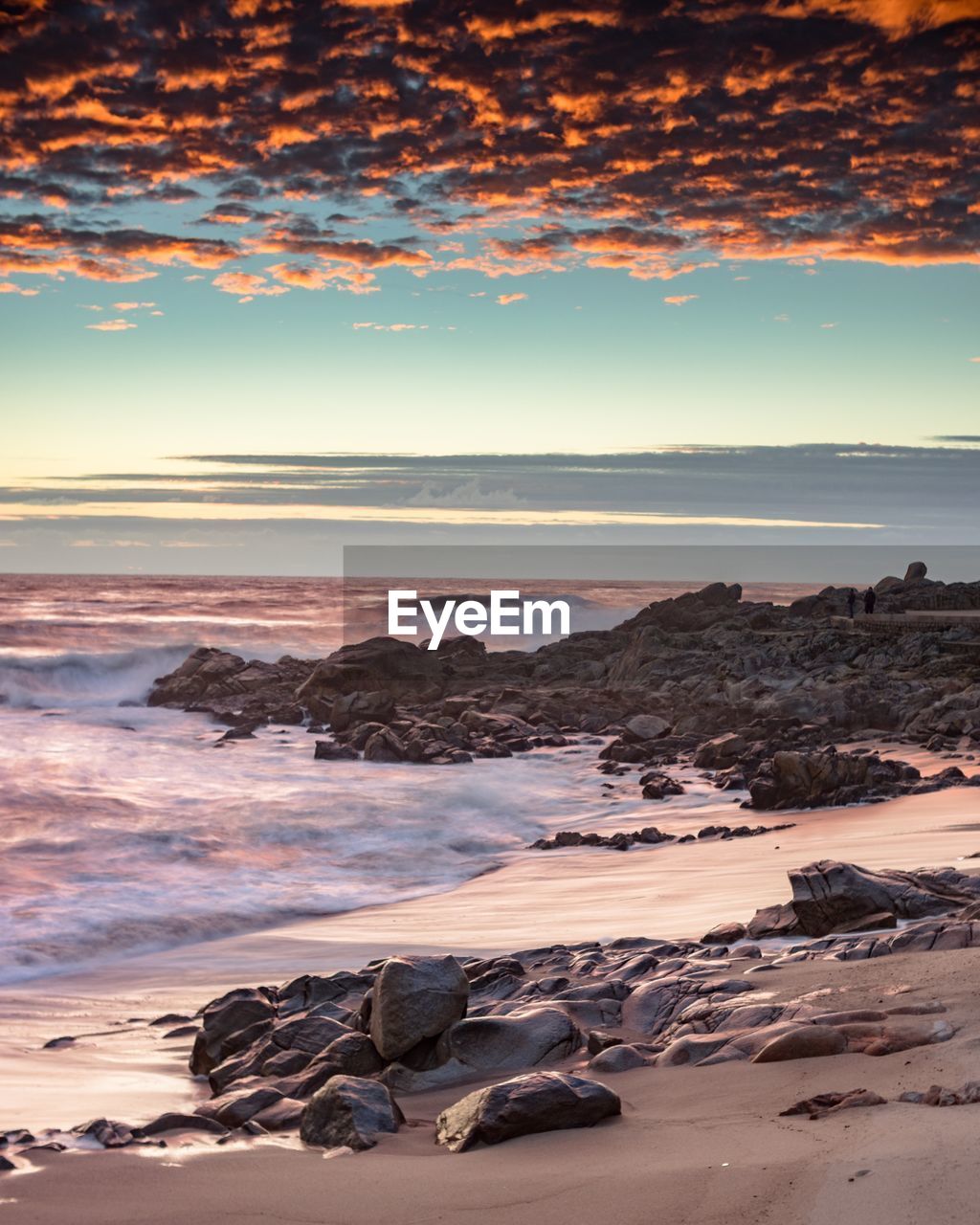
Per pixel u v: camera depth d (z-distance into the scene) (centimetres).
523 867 1977
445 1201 473
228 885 1805
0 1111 766
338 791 2581
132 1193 507
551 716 3850
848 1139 474
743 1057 656
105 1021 1113
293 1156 570
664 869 1806
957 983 712
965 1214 384
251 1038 892
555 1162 512
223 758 3145
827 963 864
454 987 785
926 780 2420
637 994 849
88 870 1844
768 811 2361
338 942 1455
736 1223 412
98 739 3525
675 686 4156
